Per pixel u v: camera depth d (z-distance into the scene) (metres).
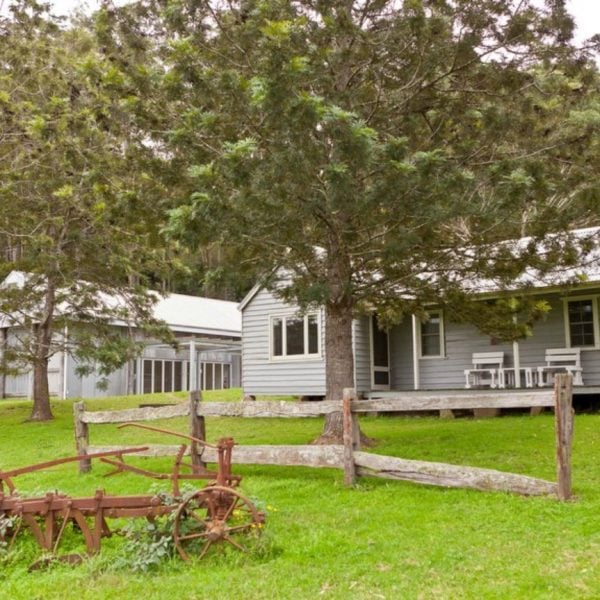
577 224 9.79
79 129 11.64
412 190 7.62
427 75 9.05
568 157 8.80
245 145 7.06
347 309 10.25
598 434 10.45
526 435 10.56
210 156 8.44
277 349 18.55
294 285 9.76
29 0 15.30
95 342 17.77
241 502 5.73
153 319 18.19
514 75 9.05
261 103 7.10
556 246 9.45
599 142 8.55
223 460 5.71
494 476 6.69
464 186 7.66
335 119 6.90
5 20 15.36
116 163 10.01
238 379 31.69
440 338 17.64
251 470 8.87
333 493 7.21
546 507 6.07
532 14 8.76
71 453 11.51
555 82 9.12
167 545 5.20
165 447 8.83
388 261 8.76
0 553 5.36
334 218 8.51
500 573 4.56
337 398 10.16
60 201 14.49
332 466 7.57
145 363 27.55
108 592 4.59
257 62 8.12
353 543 5.41
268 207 7.63
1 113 14.13
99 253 15.96
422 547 5.22
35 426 16.05
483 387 16.36
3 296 16.27
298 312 10.06
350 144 6.94
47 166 14.27
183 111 8.80
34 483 8.84
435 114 9.30
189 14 8.62
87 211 13.72
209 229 7.61
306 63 7.66
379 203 7.80
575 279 10.18
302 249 8.82
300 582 4.60
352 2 9.10
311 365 17.88
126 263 16.03
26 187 15.04
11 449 12.62
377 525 5.91
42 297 17.17
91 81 9.56
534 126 8.82
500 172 7.81
